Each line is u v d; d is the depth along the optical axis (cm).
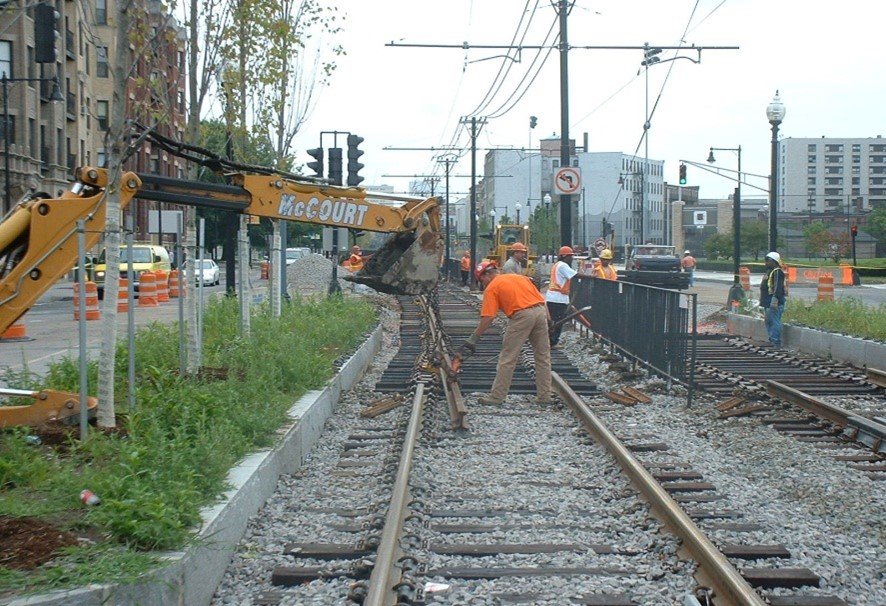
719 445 1062
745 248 11650
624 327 1755
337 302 2309
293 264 4609
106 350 863
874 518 766
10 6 1268
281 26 1570
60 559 533
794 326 2059
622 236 12275
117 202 877
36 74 4750
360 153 2347
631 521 750
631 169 12825
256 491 766
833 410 1150
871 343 1672
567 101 2495
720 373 1569
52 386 1016
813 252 11369
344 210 1103
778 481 898
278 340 1353
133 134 1059
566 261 1988
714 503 813
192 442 790
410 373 1633
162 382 999
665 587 608
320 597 597
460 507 797
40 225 855
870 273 6594
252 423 882
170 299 4122
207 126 1684
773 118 2794
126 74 885
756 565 653
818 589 611
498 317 2881
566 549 685
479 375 1582
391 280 1144
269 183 1058
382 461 971
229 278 2533
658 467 944
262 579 636
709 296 4259
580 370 1745
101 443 761
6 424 833
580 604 585
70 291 4728
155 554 561
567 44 2455
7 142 3962
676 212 12588
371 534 688
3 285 845
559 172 2491
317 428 1090
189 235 1398
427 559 662
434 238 1146
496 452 1017
